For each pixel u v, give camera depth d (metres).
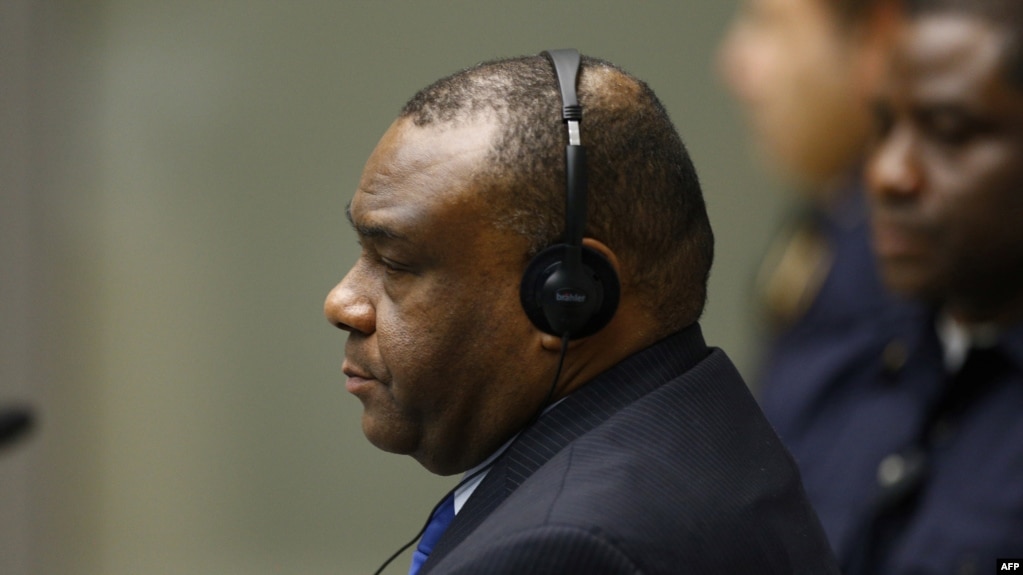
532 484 3.29
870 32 7.88
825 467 6.76
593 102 3.58
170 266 11.62
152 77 11.52
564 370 3.61
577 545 2.96
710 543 3.14
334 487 11.48
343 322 3.73
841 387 7.05
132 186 11.61
